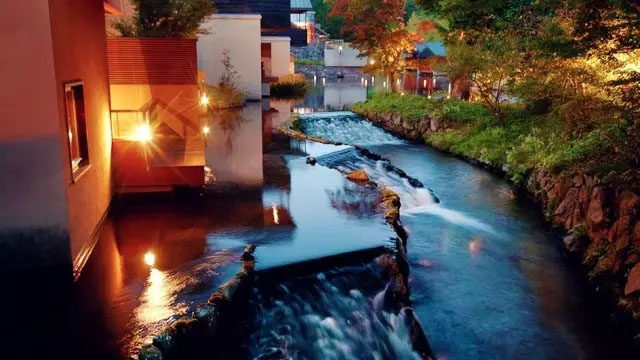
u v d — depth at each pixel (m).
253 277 5.75
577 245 8.38
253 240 6.73
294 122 17.80
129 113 9.73
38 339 4.43
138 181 8.60
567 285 7.54
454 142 16.34
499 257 8.41
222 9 28.56
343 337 5.88
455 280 7.54
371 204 8.41
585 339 6.28
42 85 5.33
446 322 6.53
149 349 4.25
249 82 24.92
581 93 9.91
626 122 7.96
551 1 8.55
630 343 6.18
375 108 21.69
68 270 5.69
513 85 14.04
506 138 14.78
